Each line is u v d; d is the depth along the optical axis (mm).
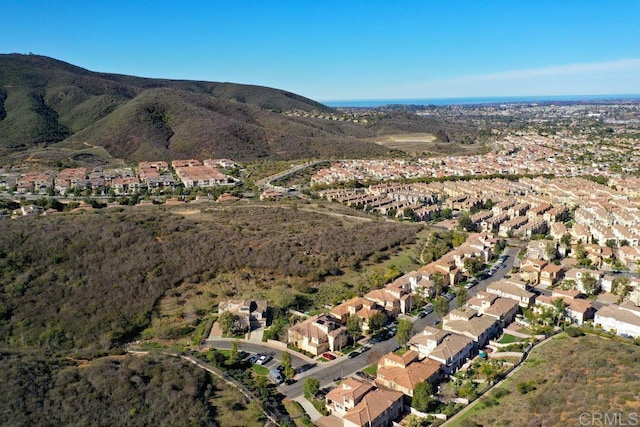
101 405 81812
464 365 101750
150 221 167000
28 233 138875
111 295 124312
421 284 139750
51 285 122875
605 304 131750
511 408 81438
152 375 92125
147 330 117938
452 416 83812
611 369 84938
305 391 93000
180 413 82500
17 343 106250
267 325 121625
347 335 113062
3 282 119562
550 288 144375
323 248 161250
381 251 168250
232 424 82750
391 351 109125
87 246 139000
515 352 104688
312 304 131375
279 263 146125
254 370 101875
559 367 91312
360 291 137125
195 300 129750
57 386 84562
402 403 89125
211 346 111312
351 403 85812
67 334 110750
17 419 75750
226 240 155625
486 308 122688
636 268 157750
